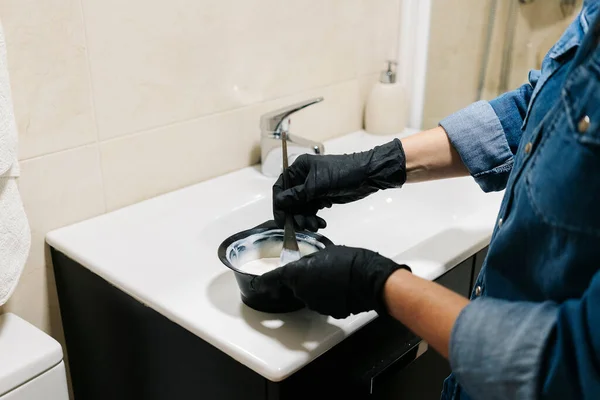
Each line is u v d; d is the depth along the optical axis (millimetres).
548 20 1368
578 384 496
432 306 599
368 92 1393
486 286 668
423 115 1450
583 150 530
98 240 932
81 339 999
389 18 1355
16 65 852
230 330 728
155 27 976
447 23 1366
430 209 1183
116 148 992
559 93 600
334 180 831
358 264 661
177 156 1078
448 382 768
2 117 748
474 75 1455
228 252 780
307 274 672
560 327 508
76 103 925
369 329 796
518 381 518
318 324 738
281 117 1103
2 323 875
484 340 539
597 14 536
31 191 917
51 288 992
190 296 796
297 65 1210
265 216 1095
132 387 937
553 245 574
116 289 871
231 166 1168
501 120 861
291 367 677
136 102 993
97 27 913
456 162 883
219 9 1046
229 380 747
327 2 1215
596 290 484
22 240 823
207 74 1068
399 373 891
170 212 1022
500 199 1113
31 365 801
